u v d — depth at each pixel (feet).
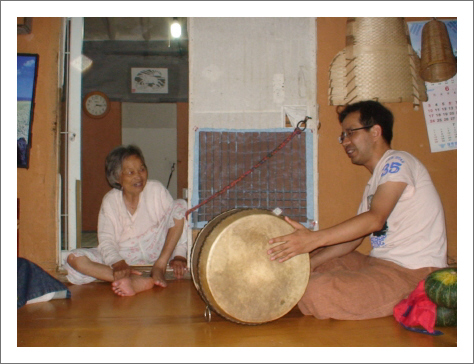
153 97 24.36
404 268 6.92
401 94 10.36
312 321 6.62
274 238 6.23
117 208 9.59
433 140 10.48
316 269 8.05
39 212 10.08
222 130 10.22
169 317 6.81
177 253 9.92
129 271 8.63
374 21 10.36
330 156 10.43
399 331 6.09
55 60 10.27
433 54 10.27
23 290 7.34
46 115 10.20
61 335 5.90
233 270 6.11
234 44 10.34
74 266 9.00
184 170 24.94
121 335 5.92
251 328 6.27
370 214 6.44
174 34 17.85
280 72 10.36
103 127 24.14
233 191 10.17
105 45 23.53
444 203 10.50
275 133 10.25
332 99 10.39
